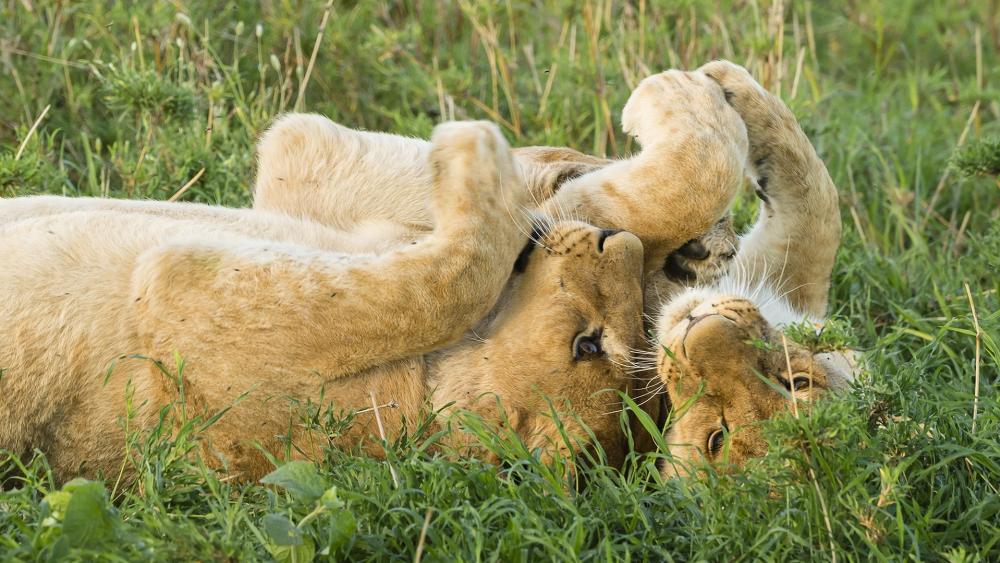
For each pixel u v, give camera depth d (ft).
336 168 30.01
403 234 29.50
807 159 32.50
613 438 27.89
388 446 25.64
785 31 53.52
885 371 29.73
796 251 32.76
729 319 27.17
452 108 42.09
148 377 26.40
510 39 47.62
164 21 41.29
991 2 56.90
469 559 23.22
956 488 26.27
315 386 26.53
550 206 29.81
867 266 38.58
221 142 38.19
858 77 52.19
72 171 39.55
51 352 26.09
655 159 29.32
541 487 25.34
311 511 23.71
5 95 40.37
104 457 26.94
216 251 26.21
